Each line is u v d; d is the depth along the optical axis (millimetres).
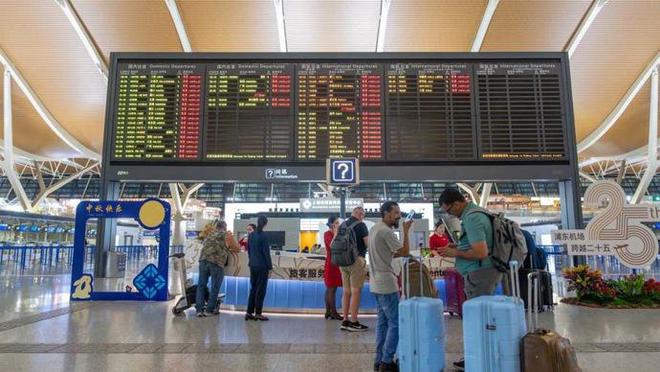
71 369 3832
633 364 3939
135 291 8398
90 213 8359
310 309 7152
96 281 9211
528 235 7262
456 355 4352
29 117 26438
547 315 6699
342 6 19594
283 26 20391
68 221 28688
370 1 19328
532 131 9539
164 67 9883
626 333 5332
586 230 8344
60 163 42938
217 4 19188
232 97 9727
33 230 25859
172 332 5477
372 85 9781
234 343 4875
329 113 9641
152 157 9422
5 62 21734
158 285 8250
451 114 9641
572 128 9547
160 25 20016
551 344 2758
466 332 3061
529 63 9891
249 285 7430
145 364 3992
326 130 9562
